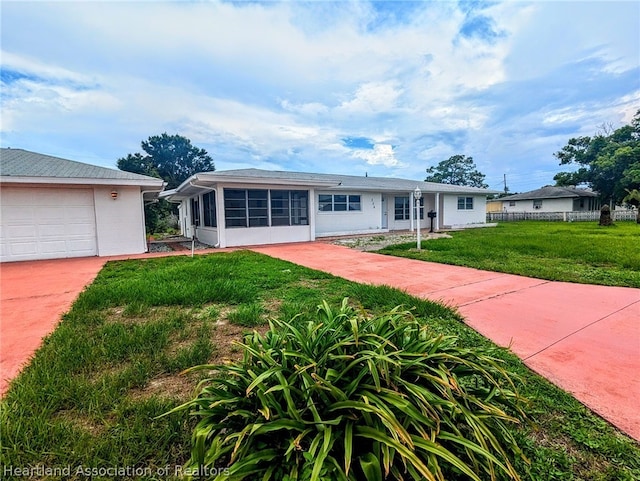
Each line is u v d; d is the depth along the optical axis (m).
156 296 4.36
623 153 24.05
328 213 14.85
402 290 4.84
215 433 1.50
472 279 5.81
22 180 8.11
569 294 4.74
